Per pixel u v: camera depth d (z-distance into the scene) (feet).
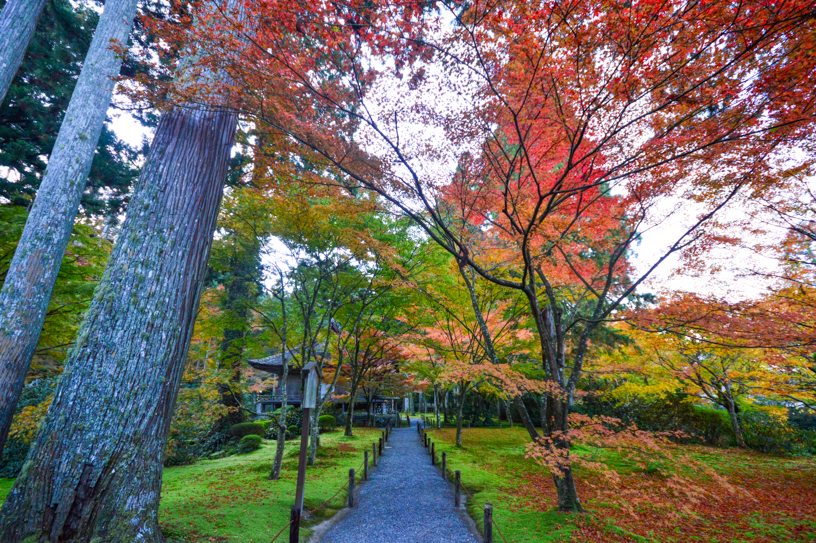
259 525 19.92
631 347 47.09
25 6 20.99
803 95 13.17
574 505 22.21
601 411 58.80
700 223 20.89
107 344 13.64
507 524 21.38
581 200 23.31
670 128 16.06
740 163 17.28
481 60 14.89
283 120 17.49
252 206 30.63
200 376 38.70
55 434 12.61
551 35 13.20
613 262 25.38
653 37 12.57
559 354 25.76
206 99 16.44
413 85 16.25
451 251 22.70
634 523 20.79
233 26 14.05
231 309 37.47
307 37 15.81
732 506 24.18
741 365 45.98
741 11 11.39
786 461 37.52
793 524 20.56
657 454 20.33
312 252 34.32
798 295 21.06
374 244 31.17
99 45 23.39
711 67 13.42
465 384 53.01
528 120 18.33
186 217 16.03
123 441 13.14
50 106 33.17
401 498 27.63
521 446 51.90
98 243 30.07
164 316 14.74
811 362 29.89
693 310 20.06
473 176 22.88
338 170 20.65
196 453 47.14
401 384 80.64
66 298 28.12
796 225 19.12
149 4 27.32
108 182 37.11
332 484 30.37
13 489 12.16
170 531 16.92
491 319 41.34
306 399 23.59
